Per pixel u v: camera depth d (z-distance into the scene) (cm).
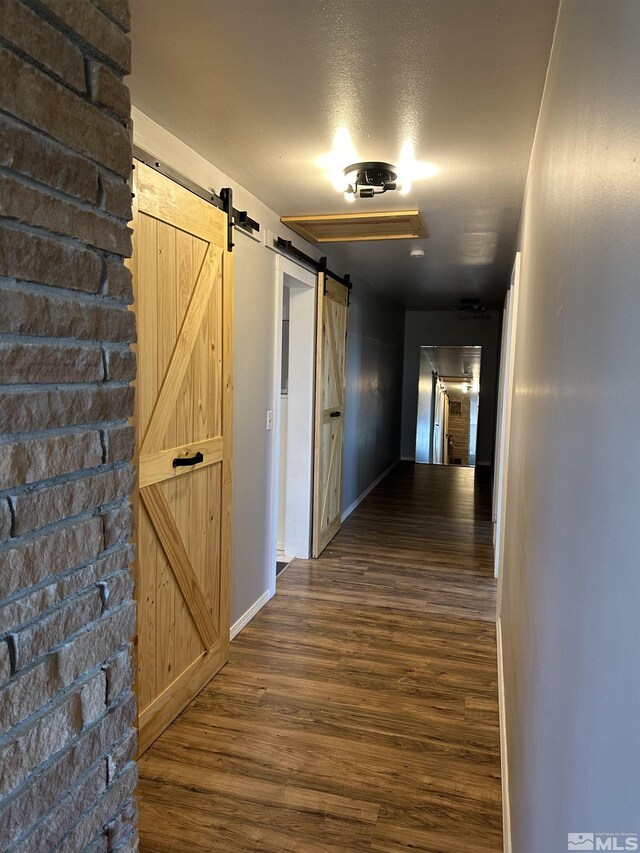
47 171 72
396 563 443
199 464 256
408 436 945
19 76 67
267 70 183
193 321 245
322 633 325
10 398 68
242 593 328
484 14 151
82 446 81
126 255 89
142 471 214
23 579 71
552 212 139
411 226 358
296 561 444
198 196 246
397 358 873
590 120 89
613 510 62
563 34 133
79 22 76
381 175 262
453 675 282
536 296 174
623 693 54
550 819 95
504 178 276
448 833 187
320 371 436
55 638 76
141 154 203
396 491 708
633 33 62
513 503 233
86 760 83
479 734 237
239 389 309
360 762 219
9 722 70
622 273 63
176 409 236
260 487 346
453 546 486
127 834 93
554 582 103
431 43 166
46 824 76
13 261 68
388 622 340
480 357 967
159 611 230
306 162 263
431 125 221
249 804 197
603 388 70
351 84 191
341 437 512
